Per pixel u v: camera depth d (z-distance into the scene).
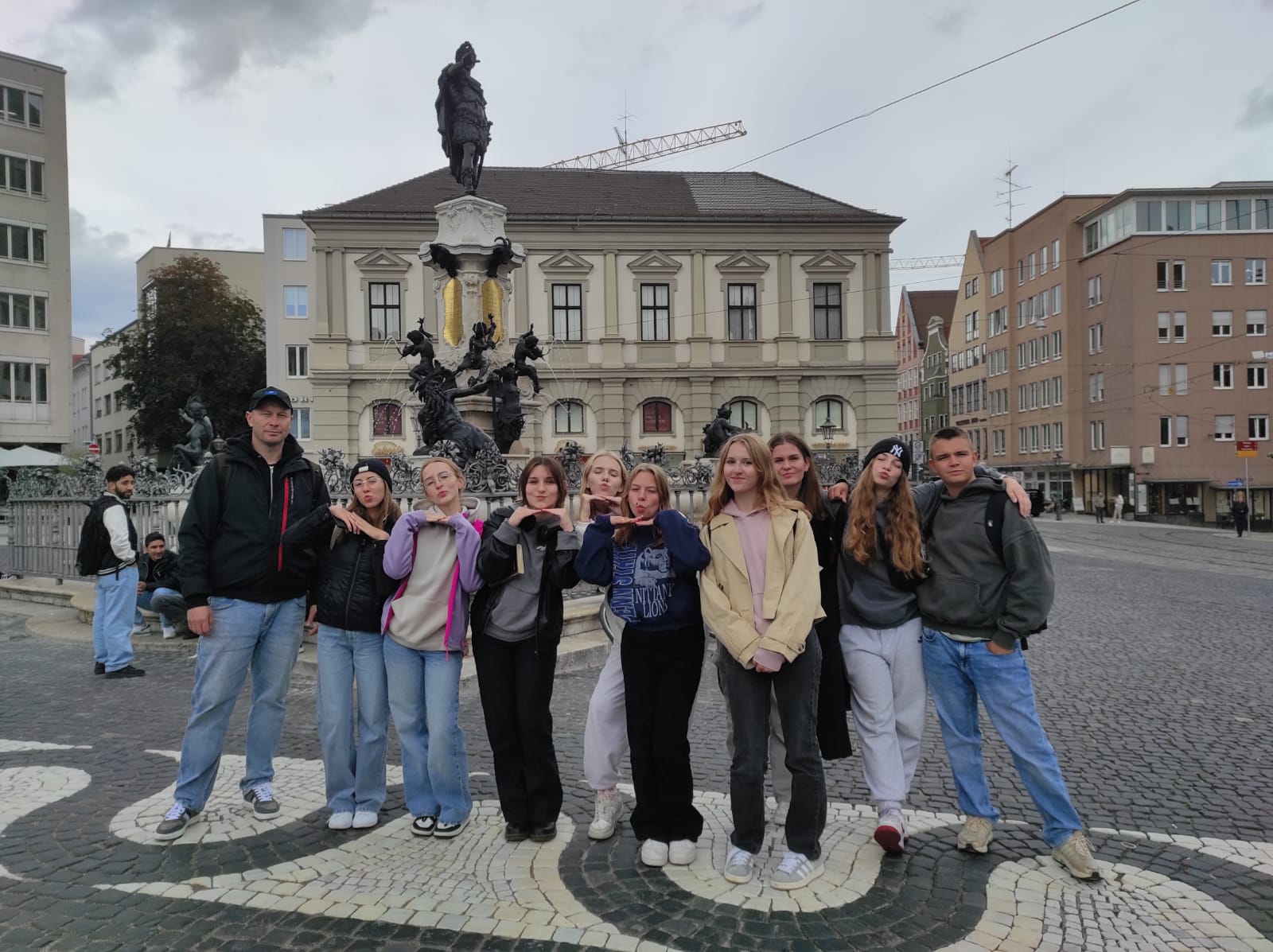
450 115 14.14
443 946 3.20
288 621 4.41
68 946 3.19
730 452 3.90
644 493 3.90
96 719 6.31
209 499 4.21
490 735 4.19
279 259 51.19
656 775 3.98
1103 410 52.12
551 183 44.19
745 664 3.69
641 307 39.78
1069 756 5.43
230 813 4.48
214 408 46.47
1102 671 7.91
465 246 13.79
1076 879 3.73
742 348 40.12
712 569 3.88
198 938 3.24
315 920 3.38
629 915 3.43
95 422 75.69
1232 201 49.19
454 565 4.22
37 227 41.69
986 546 3.88
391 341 37.03
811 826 3.77
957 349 72.06
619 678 4.26
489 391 13.05
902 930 3.30
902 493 4.05
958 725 4.02
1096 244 52.75
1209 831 4.24
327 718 4.30
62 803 4.59
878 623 4.06
